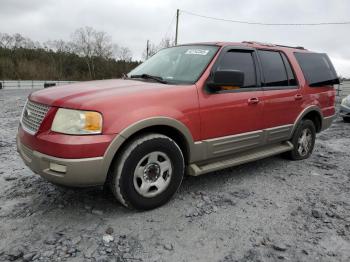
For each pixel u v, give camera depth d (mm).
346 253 3016
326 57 6328
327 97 6062
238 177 4836
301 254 2980
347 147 7000
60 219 3420
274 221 3547
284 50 5359
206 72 4027
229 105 4184
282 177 4891
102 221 3406
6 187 4199
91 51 74750
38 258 2775
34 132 3375
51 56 74062
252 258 2898
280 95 4945
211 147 4070
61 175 3178
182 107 3725
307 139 5801
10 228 3221
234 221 3516
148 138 3494
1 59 64500
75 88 3709
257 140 4672
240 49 4555
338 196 4266
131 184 3457
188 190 4277
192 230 3307
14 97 18750
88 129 3154
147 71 4605
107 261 2779
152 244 3045
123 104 3340
